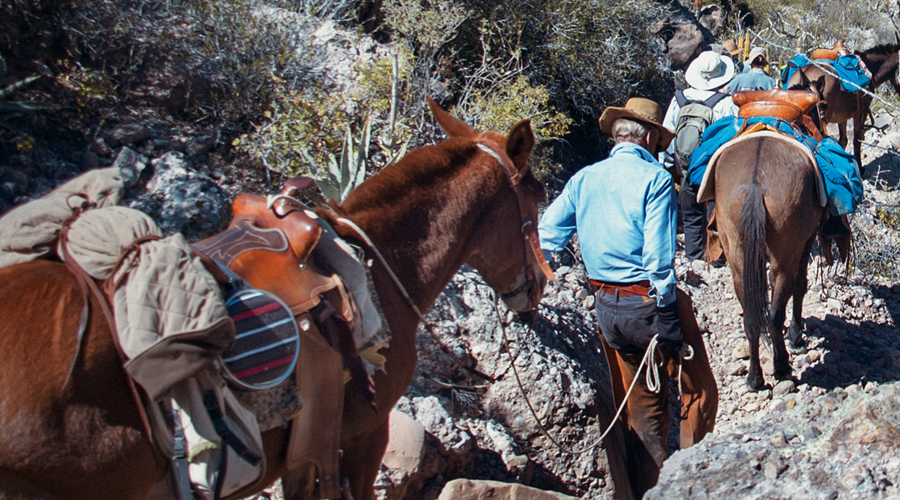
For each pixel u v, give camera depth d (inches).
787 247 215.0
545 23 312.5
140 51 235.0
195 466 83.6
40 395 74.4
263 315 90.1
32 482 75.2
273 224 100.2
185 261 83.7
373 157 244.4
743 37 530.0
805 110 238.2
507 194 123.3
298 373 93.0
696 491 114.5
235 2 253.1
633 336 164.7
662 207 157.9
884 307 293.9
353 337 99.6
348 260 101.0
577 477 183.6
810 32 587.5
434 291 117.1
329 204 108.6
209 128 234.1
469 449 169.9
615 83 330.6
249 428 87.7
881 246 324.2
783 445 116.4
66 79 219.1
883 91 519.8
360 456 111.7
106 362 78.9
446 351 123.3
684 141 273.1
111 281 81.0
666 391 177.0
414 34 284.8
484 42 300.5
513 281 129.6
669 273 156.9
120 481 80.3
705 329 259.3
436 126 265.3
